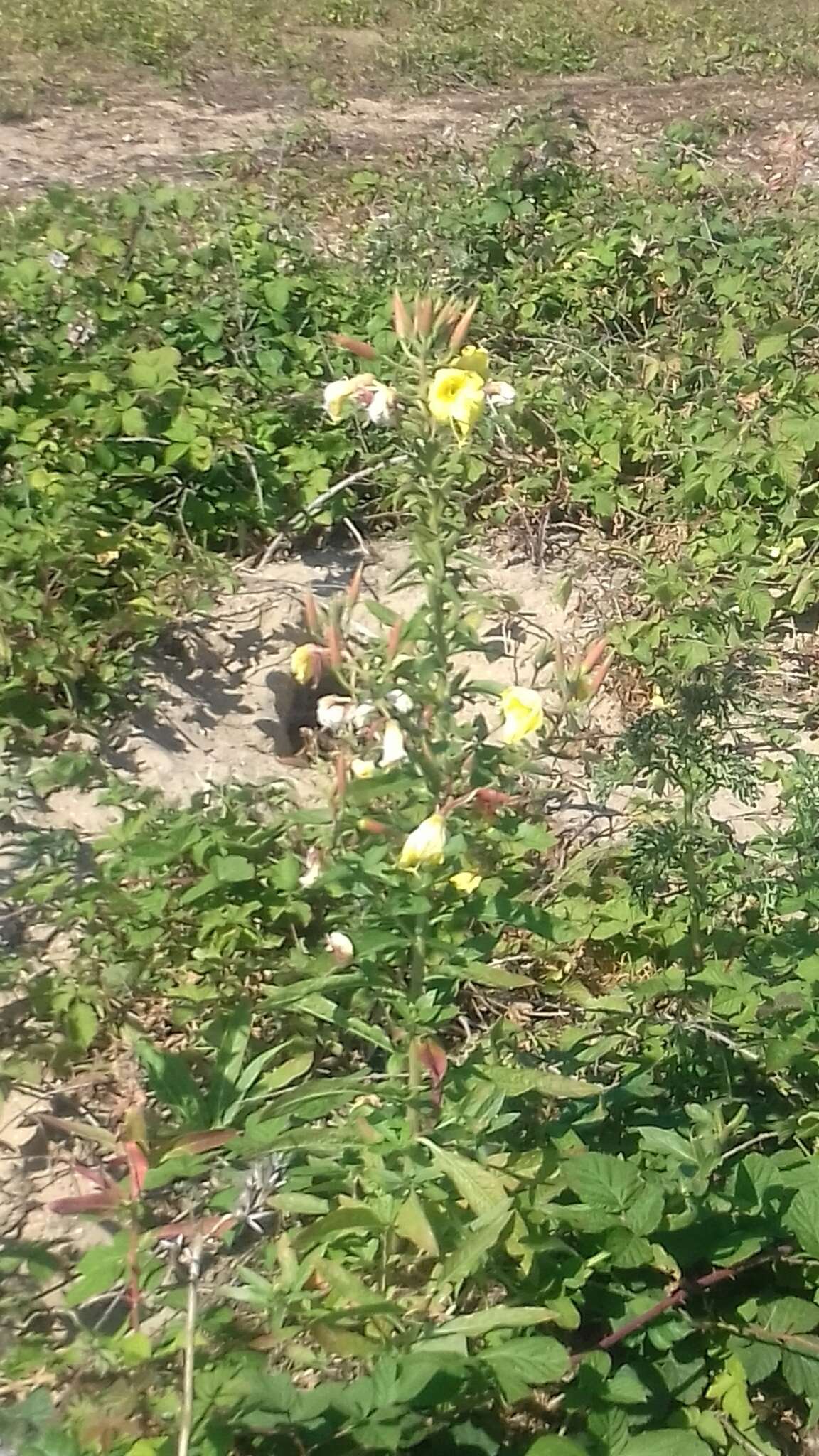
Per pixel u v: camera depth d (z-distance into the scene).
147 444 4.79
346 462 5.12
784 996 2.77
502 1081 2.35
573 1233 2.34
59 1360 2.20
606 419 5.34
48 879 3.27
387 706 2.25
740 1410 2.25
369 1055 3.02
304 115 10.16
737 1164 2.54
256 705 4.33
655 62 12.40
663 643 4.42
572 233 6.72
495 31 13.20
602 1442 2.10
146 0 13.45
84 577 4.27
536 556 4.98
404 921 2.28
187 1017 3.04
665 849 3.18
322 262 6.57
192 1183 2.56
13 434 4.71
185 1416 1.88
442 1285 2.16
